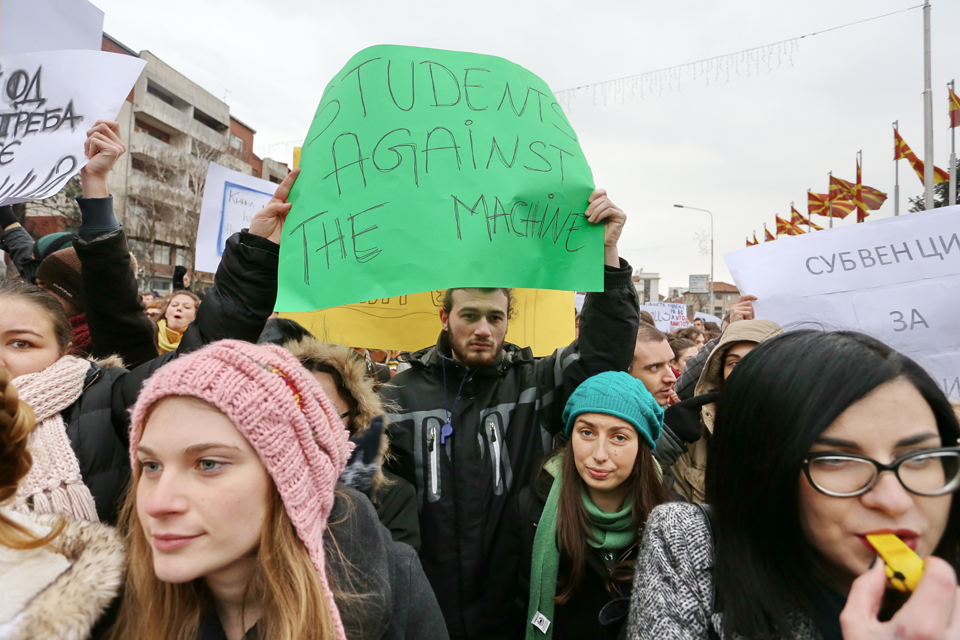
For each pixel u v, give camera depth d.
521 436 2.08
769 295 2.53
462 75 1.89
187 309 4.02
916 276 2.35
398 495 1.77
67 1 2.24
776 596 0.85
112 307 1.82
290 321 2.09
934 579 0.66
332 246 1.64
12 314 1.34
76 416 1.38
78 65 1.99
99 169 1.81
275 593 0.79
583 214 1.80
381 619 0.96
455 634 1.85
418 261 1.62
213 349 0.84
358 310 2.57
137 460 0.87
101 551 0.90
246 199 3.69
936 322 2.30
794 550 0.86
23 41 2.15
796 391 0.81
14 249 3.00
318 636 0.80
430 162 1.72
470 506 1.95
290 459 0.81
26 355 1.36
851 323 2.40
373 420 1.68
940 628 0.65
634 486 1.73
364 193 1.69
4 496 0.85
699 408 2.14
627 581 1.63
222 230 3.57
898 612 0.67
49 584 0.83
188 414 0.78
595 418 1.69
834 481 0.78
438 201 1.67
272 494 0.82
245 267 1.64
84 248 1.73
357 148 1.74
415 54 1.88
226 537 0.78
